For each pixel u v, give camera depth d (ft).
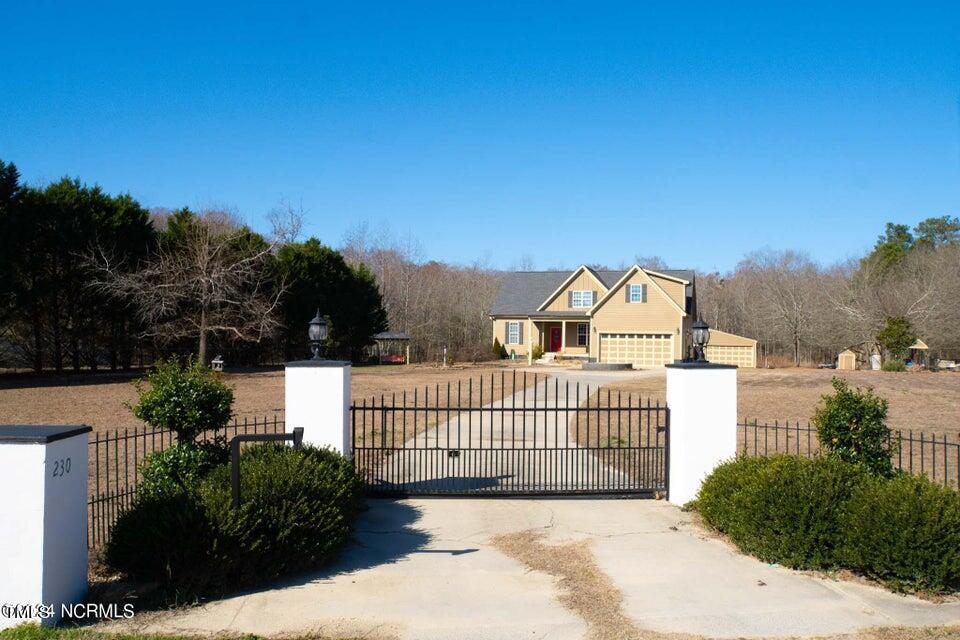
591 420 61.36
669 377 32.04
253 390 86.12
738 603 19.67
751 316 200.23
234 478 21.01
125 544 20.18
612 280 164.86
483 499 31.71
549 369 130.93
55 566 17.76
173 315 115.03
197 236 116.67
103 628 17.49
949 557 20.08
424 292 202.28
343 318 152.05
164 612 18.78
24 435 17.47
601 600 19.83
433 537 25.94
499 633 17.61
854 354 147.64
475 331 208.03
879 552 20.76
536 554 24.00
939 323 148.77
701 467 30.53
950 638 17.37
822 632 17.76
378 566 22.71
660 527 27.45
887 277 171.22
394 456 41.68
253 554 20.57
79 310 112.06
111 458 39.70
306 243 150.41
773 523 23.18
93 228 108.17
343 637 17.29
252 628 17.74
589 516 29.01
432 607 19.27
